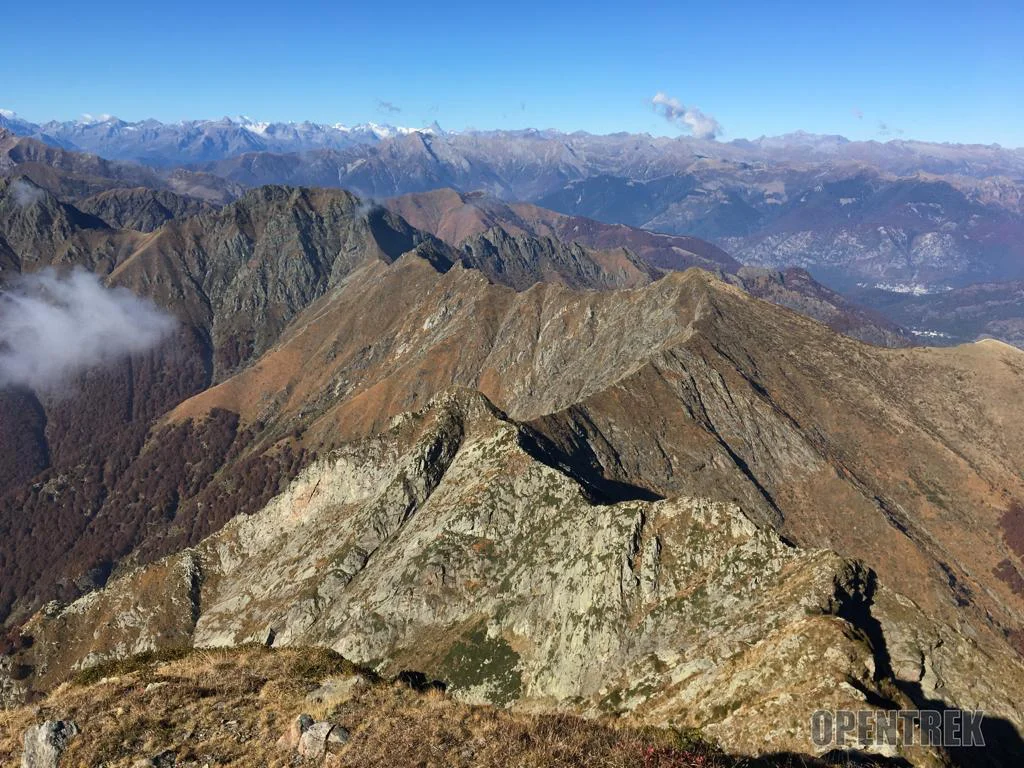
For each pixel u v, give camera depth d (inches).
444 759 1045.8
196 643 4183.1
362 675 1466.5
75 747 1163.3
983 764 1638.8
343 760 1077.1
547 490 3636.8
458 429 4525.1
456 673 2992.1
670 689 2034.9
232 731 1216.2
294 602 3895.2
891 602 2269.9
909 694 1849.2
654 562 2847.0
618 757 1027.9
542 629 2950.3
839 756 1283.2
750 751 1392.7
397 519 4119.1
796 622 1904.5
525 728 1127.6
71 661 4384.8
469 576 3442.4
